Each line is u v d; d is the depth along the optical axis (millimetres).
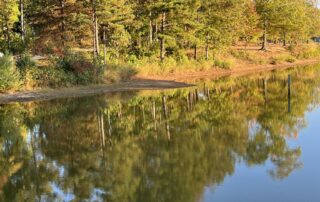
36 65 31734
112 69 34625
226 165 11359
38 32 45688
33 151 13656
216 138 14938
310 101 24391
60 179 10531
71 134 16219
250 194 9062
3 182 10406
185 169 11016
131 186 9750
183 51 48156
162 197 8969
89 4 37781
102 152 13219
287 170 10766
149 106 23578
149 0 43156
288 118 18922
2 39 43344
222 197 8859
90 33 41500
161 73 40781
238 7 52000
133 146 13906
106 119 19531
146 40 48906
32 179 10617
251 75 43438
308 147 13344
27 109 22516
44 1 42625
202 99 26453
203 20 49219
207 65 46750
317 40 100000
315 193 9062
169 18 44438
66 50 34375
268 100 25297
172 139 14906
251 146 13555
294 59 60531
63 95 27578
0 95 26906
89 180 10328
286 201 8617
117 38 41250
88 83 31953
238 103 24375
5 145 14664
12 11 43219
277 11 62500
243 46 65875
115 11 39031
